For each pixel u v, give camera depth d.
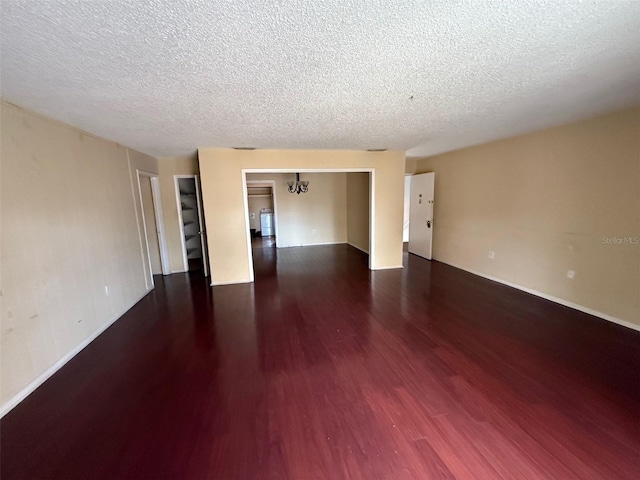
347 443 1.68
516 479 1.44
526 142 3.92
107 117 2.61
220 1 1.14
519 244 4.16
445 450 1.62
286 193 7.80
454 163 5.37
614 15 1.30
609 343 2.69
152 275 5.07
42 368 2.31
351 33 1.41
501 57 1.69
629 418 1.80
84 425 1.85
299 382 2.24
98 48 1.47
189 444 1.69
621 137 2.90
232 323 3.32
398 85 2.08
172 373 2.39
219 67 1.73
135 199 4.23
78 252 2.85
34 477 1.51
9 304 2.05
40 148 2.42
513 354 2.54
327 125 3.15
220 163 4.50
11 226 2.10
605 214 3.09
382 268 5.52
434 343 2.76
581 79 2.04
